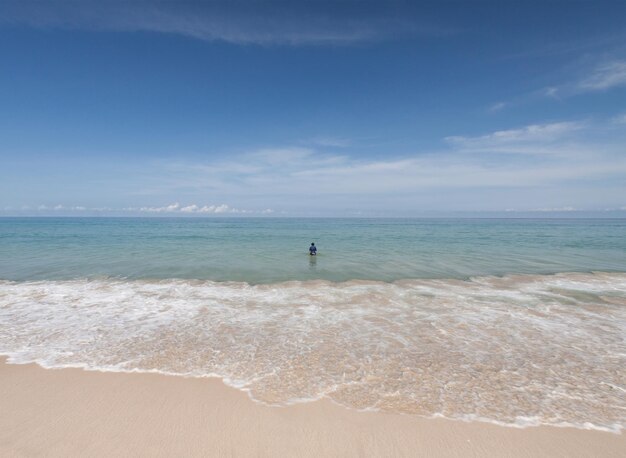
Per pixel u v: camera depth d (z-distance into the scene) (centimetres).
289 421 522
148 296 1298
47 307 1143
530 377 664
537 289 1434
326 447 469
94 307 1146
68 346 804
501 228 8375
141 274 1728
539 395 598
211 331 916
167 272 1784
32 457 440
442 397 589
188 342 835
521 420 526
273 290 1406
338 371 684
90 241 3669
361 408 555
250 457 450
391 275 1730
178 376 658
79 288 1424
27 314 1060
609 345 827
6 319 1009
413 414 539
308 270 1861
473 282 1572
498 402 574
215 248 2981
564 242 3788
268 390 609
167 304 1188
